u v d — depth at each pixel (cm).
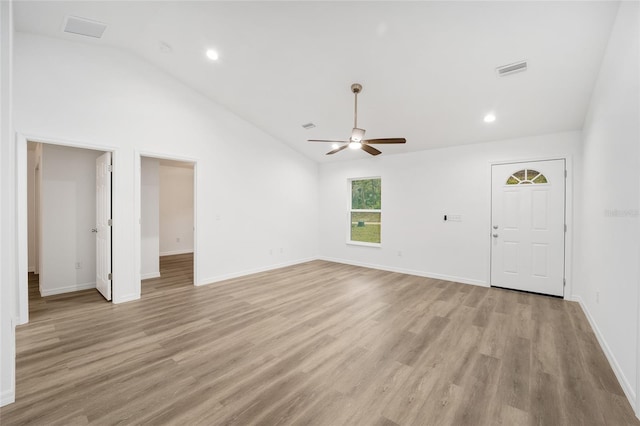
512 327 296
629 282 193
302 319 317
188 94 430
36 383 199
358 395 188
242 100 452
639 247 175
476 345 258
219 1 267
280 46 315
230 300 379
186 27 310
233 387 196
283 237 591
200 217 448
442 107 376
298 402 181
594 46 249
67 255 406
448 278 486
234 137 495
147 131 387
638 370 170
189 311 338
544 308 352
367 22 263
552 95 320
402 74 325
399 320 314
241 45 325
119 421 164
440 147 493
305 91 394
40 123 304
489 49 271
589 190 326
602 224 267
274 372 215
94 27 309
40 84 305
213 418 167
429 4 235
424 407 177
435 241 500
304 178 639
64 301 368
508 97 336
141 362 227
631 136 195
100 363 225
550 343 261
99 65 346
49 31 305
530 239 414
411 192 530
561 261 392
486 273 448
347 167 627
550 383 202
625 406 179
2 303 177
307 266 598
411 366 223
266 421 165
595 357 238
